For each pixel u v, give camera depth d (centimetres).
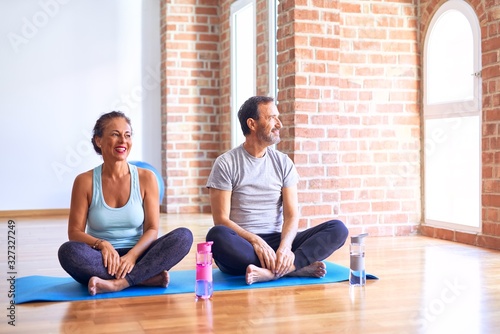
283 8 486
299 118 468
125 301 287
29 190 703
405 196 518
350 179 505
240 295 298
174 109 721
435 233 505
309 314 263
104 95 726
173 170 723
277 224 349
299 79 468
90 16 720
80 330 241
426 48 509
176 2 719
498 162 437
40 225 606
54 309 273
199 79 728
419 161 521
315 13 471
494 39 438
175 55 721
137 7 734
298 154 468
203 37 728
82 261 296
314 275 337
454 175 490
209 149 734
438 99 506
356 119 505
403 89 516
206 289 290
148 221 321
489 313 263
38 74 704
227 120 712
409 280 334
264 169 342
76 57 716
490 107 443
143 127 741
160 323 250
